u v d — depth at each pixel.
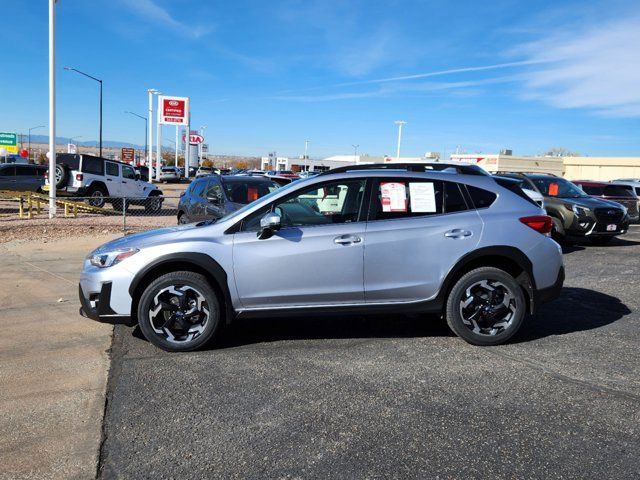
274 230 4.60
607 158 55.28
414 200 4.82
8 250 10.51
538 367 4.35
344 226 4.70
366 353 4.67
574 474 2.85
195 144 80.69
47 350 4.77
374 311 4.77
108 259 4.68
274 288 4.65
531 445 3.14
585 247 11.90
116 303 4.61
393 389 3.92
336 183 4.81
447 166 5.14
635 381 4.07
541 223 4.90
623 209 11.61
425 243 4.71
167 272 4.71
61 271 8.44
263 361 4.49
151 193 20.98
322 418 3.47
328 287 4.69
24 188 22.09
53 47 16.05
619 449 3.10
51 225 14.14
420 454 3.04
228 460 2.99
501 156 36.56
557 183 12.55
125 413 3.55
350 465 2.94
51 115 16.33
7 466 2.93
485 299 4.81
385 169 5.07
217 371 4.27
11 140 59.62
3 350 4.77
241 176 10.08
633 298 6.79
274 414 3.53
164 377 4.15
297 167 78.25
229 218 4.80
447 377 4.14
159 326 4.65
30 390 3.91
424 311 4.82
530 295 4.89
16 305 6.33
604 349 4.79
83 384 4.02
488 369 4.30
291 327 5.44
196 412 3.56
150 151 54.84
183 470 2.90
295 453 3.06
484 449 3.10
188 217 10.51
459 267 4.75
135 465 2.95
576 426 3.37
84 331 5.34
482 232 4.77
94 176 18.72
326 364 4.41
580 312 6.09
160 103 48.47
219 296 4.71
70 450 3.10
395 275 4.72
